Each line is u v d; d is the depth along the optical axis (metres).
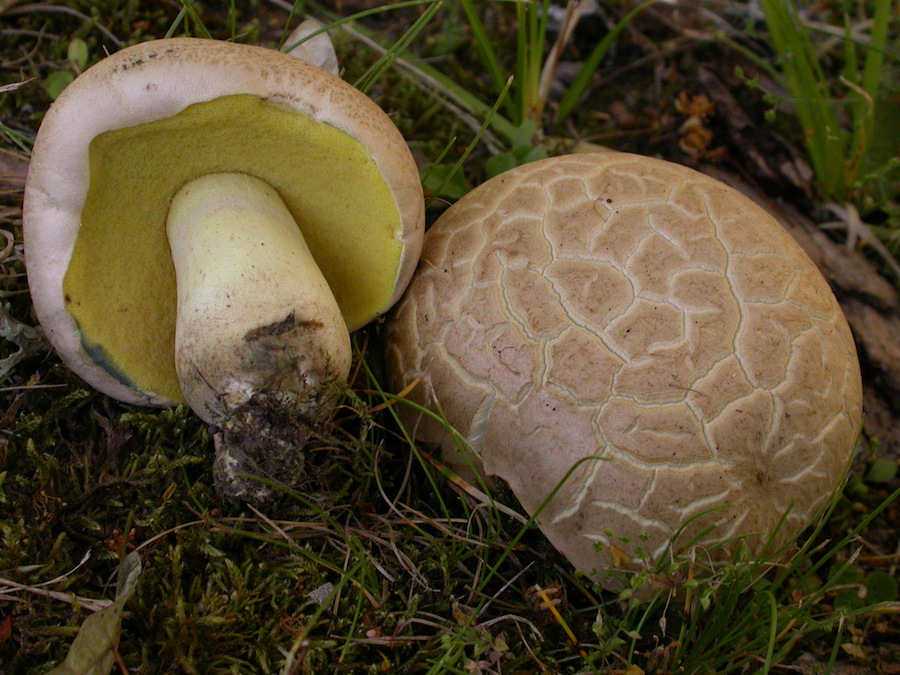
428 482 0.25
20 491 0.22
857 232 0.33
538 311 0.22
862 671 0.24
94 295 0.22
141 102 0.19
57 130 0.19
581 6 0.33
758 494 0.22
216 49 0.20
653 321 0.22
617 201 0.24
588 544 0.21
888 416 0.30
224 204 0.22
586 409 0.21
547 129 0.36
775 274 0.23
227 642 0.21
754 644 0.22
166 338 0.24
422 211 0.23
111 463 0.23
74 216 0.20
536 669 0.22
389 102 0.33
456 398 0.23
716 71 0.37
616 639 0.21
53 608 0.21
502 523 0.24
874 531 0.28
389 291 0.25
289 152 0.22
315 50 0.31
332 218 0.24
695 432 0.21
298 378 0.21
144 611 0.21
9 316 0.24
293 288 0.21
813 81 0.32
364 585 0.22
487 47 0.33
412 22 0.37
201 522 0.22
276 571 0.22
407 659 0.22
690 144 0.36
